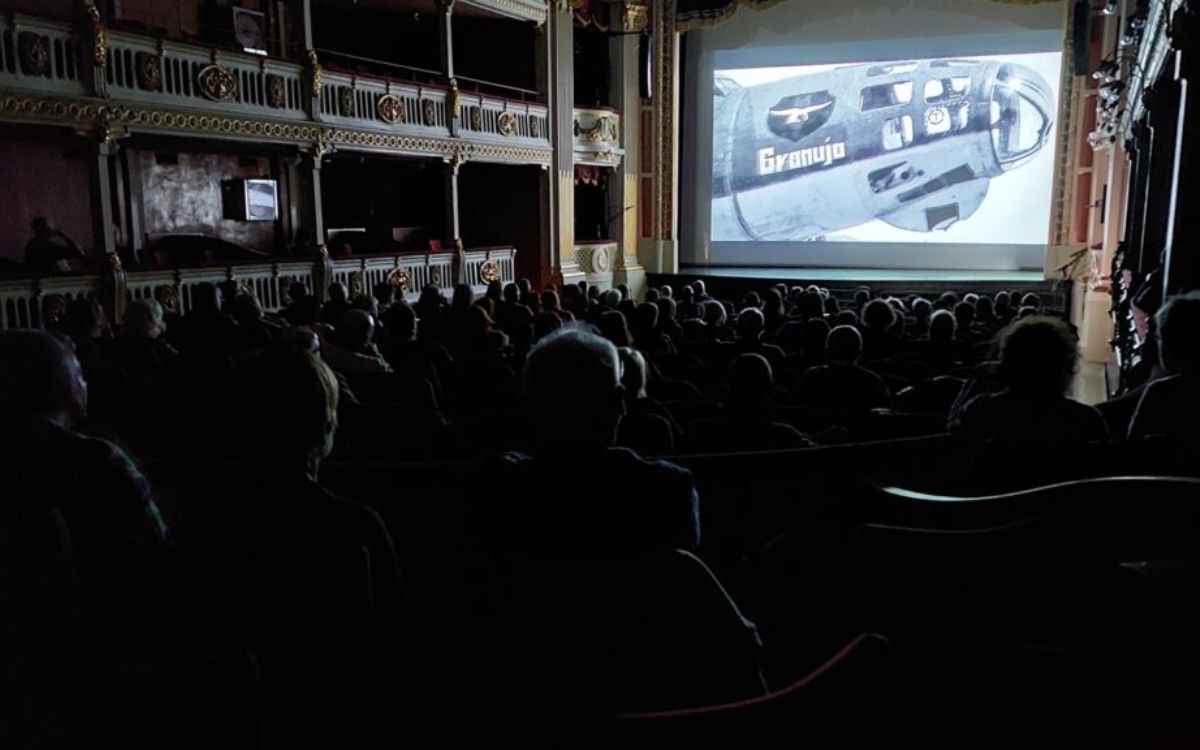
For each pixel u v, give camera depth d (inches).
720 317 410.9
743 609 115.6
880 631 82.7
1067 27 749.3
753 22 860.6
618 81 868.6
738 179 887.1
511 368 254.7
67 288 416.2
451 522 115.0
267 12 572.4
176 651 85.7
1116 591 77.4
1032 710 73.1
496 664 98.6
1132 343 359.9
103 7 486.6
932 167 818.2
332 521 89.4
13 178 462.9
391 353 284.8
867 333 321.7
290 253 571.2
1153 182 388.8
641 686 74.1
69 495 85.2
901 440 131.0
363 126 586.2
